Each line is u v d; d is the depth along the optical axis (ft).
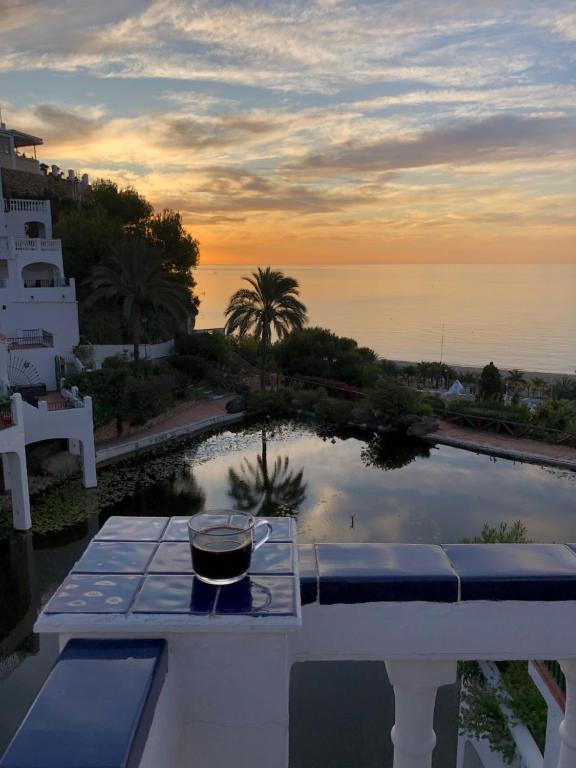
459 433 80.53
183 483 61.00
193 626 4.48
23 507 47.96
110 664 4.14
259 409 90.63
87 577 5.04
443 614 5.63
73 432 56.49
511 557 6.00
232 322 93.30
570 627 5.73
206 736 4.78
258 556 5.42
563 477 64.75
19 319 77.87
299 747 24.04
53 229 101.91
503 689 16.79
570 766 6.50
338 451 74.23
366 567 5.72
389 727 25.22
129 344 96.94
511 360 315.78
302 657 5.68
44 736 3.44
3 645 33.65
